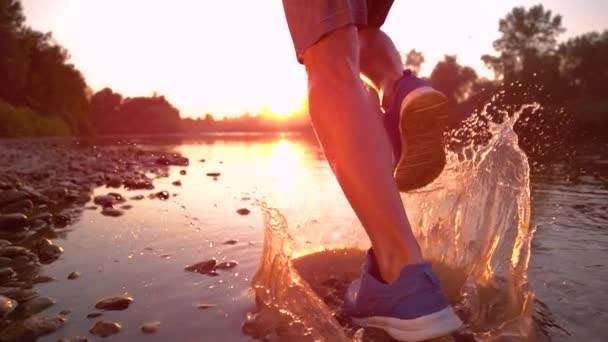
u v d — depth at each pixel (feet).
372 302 3.83
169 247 6.50
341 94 4.14
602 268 5.22
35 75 122.21
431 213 5.77
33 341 3.73
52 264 5.76
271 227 4.70
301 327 3.84
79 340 3.69
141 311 4.28
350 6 4.40
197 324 3.99
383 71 5.20
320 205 9.90
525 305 4.06
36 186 13.25
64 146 49.06
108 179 15.33
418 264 3.74
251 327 3.91
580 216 8.12
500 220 5.18
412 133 4.77
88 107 150.51
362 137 4.00
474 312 4.02
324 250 6.01
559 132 36.37
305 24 4.39
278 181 14.85
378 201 3.87
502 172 5.37
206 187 13.50
